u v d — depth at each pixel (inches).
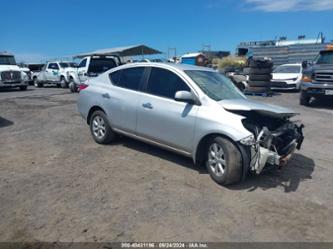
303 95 522.0
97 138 260.5
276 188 182.7
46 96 660.1
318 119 404.5
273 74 759.1
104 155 233.3
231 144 176.6
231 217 149.3
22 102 547.8
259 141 176.4
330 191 181.6
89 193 170.4
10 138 285.7
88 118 267.0
